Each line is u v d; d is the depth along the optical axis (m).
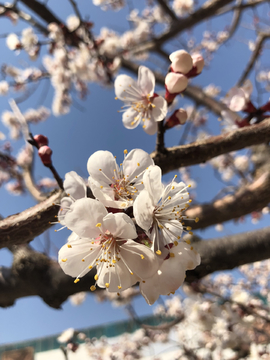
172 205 0.08
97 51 0.31
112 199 0.08
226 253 0.15
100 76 0.37
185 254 0.07
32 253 0.16
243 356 0.27
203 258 0.15
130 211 0.08
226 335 0.26
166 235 0.08
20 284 0.15
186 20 0.34
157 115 0.10
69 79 0.39
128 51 0.39
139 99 0.11
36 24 0.31
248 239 0.15
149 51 0.40
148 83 0.11
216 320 0.27
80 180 0.08
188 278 0.15
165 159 0.10
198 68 0.10
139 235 0.07
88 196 0.09
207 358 0.28
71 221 0.07
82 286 0.15
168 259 0.07
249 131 0.11
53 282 0.15
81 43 0.31
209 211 0.18
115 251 0.07
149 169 0.07
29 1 0.28
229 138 0.11
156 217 0.08
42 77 0.35
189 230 0.08
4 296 0.16
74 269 0.07
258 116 0.12
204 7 0.32
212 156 0.11
